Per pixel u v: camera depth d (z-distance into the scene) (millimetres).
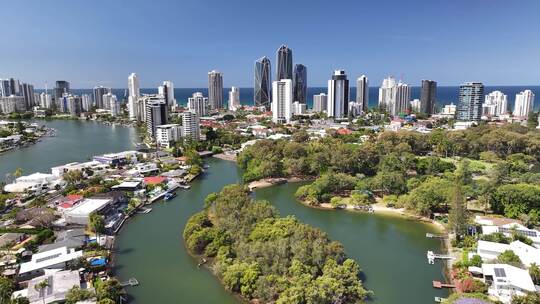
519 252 119062
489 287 106125
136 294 108500
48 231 141625
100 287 100812
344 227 161375
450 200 162625
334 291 99312
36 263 116000
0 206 171875
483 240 133250
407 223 164750
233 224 139250
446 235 150250
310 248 115938
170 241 145375
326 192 194000
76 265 118188
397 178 194875
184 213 178750
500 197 164250
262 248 115625
